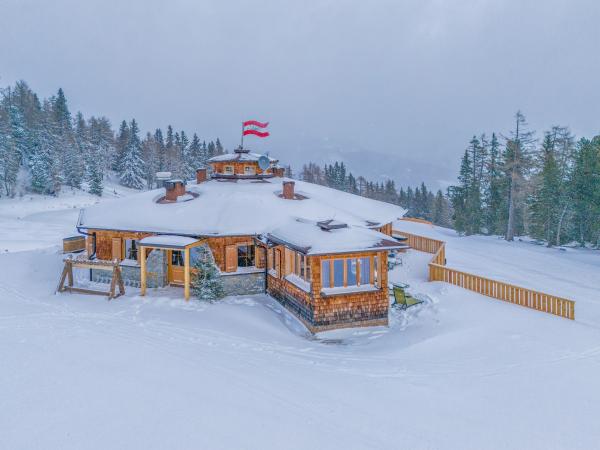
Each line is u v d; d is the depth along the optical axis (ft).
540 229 149.89
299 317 55.83
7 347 39.40
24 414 27.22
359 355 43.01
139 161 294.66
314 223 60.23
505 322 49.16
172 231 64.85
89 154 262.26
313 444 24.90
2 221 156.46
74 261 62.90
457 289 63.05
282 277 61.21
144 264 61.41
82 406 28.45
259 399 30.73
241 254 67.36
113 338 43.42
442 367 38.34
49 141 225.15
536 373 36.09
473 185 173.17
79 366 35.35
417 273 77.61
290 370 37.52
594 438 26.27
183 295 61.67
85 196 225.97
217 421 27.09
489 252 113.29
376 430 26.86
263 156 88.07
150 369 35.45
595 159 136.98
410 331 50.60
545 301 53.01
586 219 141.28
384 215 84.48
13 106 233.76
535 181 147.54
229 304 59.41
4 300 58.08
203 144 346.95
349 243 52.75
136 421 26.68
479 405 30.71
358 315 53.52
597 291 73.51
